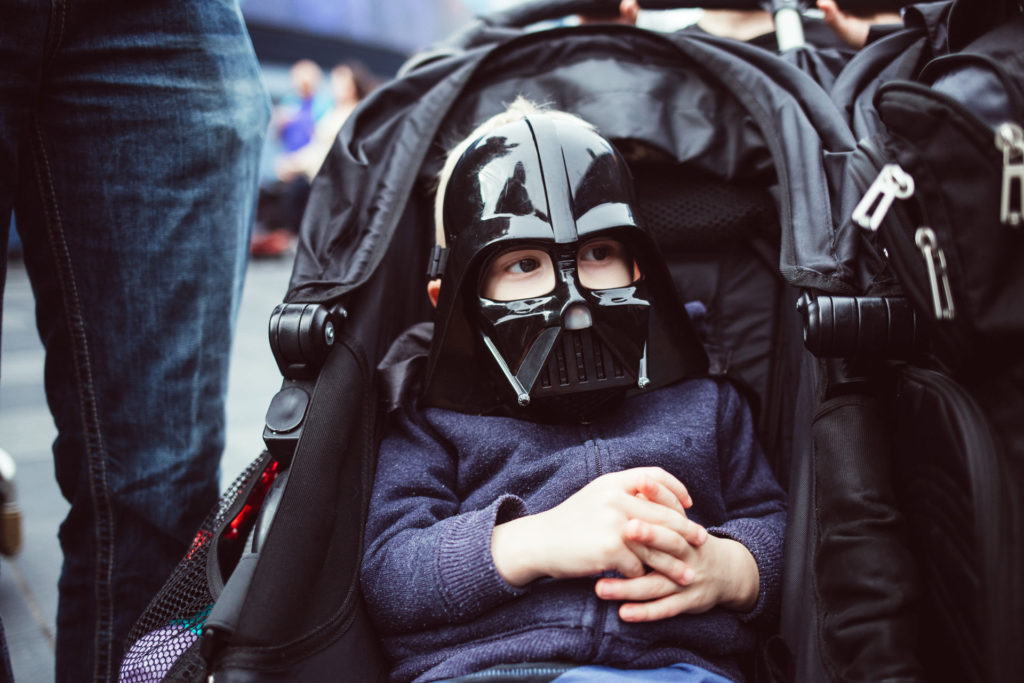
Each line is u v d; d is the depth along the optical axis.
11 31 0.95
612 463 0.95
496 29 1.38
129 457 1.14
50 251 1.11
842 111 1.09
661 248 1.21
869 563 0.75
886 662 0.71
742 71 1.13
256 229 7.39
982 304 0.62
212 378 1.21
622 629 0.83
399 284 1.16
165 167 1.13
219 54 1.17
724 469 1.06
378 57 10.68
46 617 1.55
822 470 0.83
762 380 1.18
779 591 0.91
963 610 0.65
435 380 1.03
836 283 0.87
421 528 0.91
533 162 0.95
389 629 0.88
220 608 0.72
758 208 1.17
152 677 0.81
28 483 2.13
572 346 0.92
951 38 0.79
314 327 0.90
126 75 1.09
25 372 3.12
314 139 6.81
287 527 0.78
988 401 0.66
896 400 0.80
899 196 0.70
